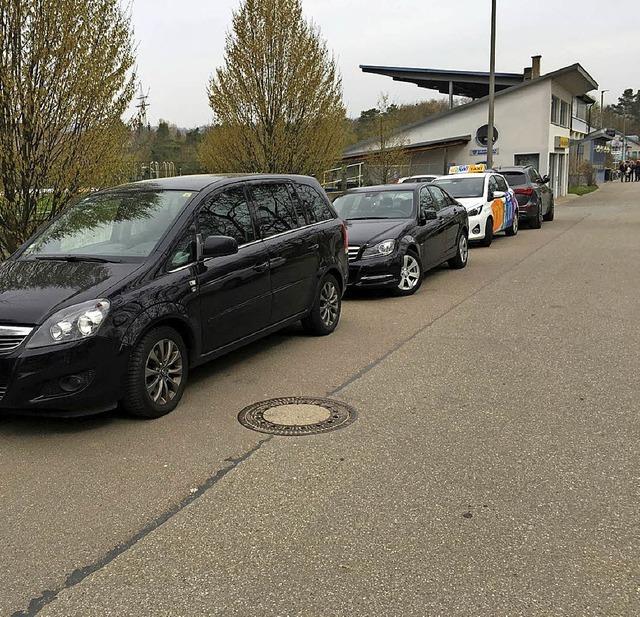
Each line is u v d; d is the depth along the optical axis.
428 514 3.40
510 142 34.53
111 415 4.89
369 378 5.66
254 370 5.98
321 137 16.31
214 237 5.19
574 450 4.12
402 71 39.97
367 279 9.04
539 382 5.43
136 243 5.19
